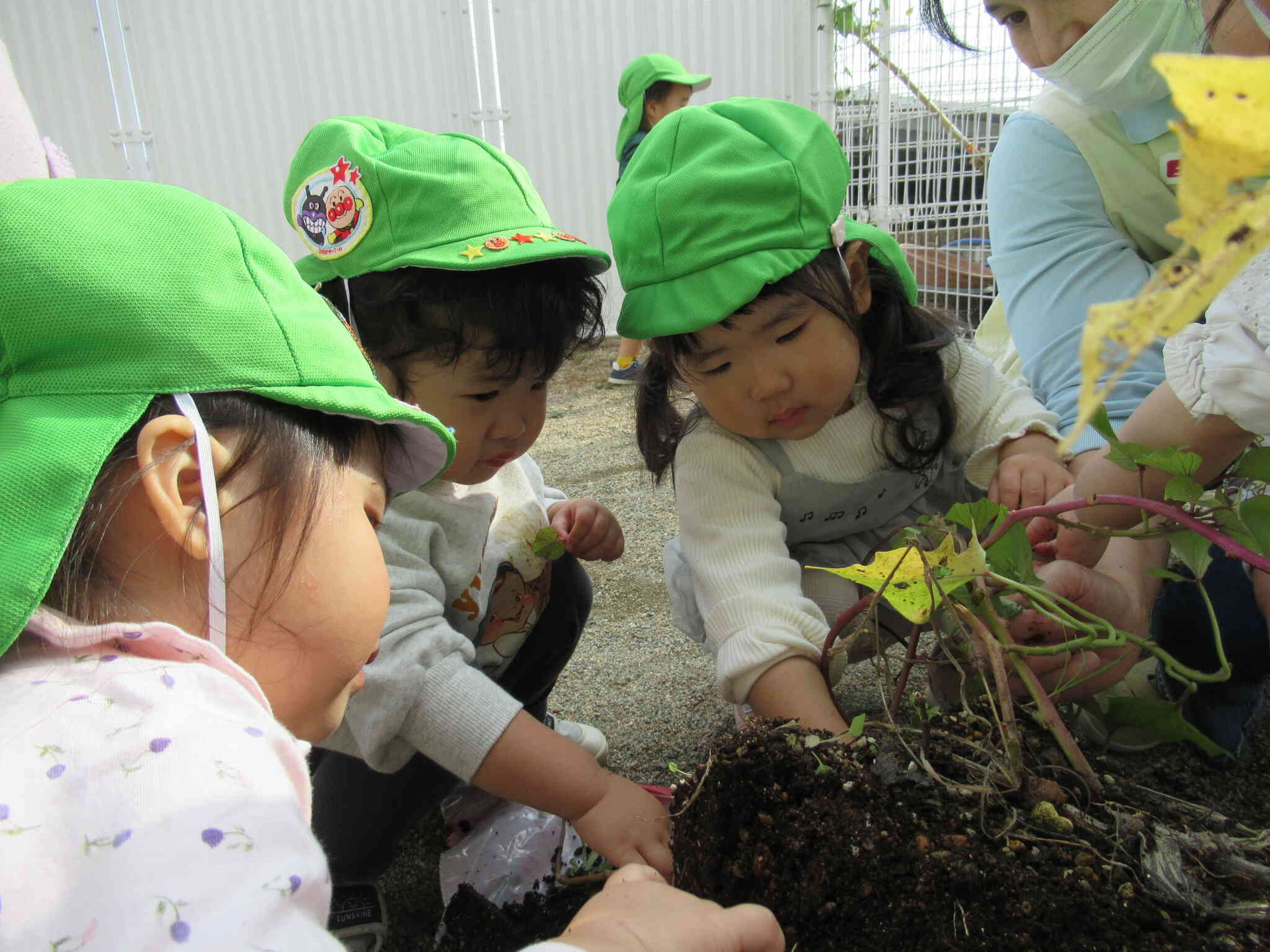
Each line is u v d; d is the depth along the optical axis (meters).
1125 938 0.64
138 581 0.61
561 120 5.08
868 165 4.00
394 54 4.91
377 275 1.08
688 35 4.98
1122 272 1.45
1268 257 0.85
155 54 4.74
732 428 1.23
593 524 1.35
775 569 1.19
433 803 1.14
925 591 0.75
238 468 0.63
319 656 0.68
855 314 1.20
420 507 1.16
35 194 0.63
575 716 1.49
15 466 0.56
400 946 1.07
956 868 0.67
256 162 4.93
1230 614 1.10
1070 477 1.23
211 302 0.63
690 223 1.10
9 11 4.57
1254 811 1.00
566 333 1.16
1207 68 0.25
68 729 0.52
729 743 0.79
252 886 0.48
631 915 0.61
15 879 0.46
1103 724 1.02
